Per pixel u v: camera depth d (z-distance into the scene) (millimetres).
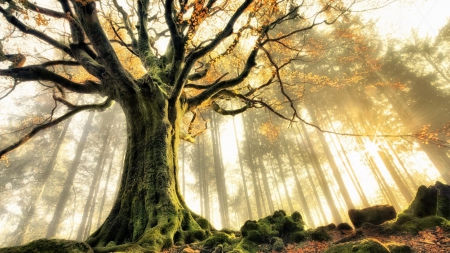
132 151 7020
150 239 4332
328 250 3031
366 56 21203
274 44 14055
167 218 5254
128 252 3623
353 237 3686
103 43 6180
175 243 4723
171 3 6801
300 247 3811
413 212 4090
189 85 10273
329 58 21969
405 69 20047
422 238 3207
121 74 6750
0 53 7844
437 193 4078
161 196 5809
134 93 7453
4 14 6773
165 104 7750
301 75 19188
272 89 24344
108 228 5504
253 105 11570
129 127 7570
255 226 4465
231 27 6684
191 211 6418
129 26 12297
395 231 3643
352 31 19750
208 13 8227
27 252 2826
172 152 7359
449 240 2926
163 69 9898
